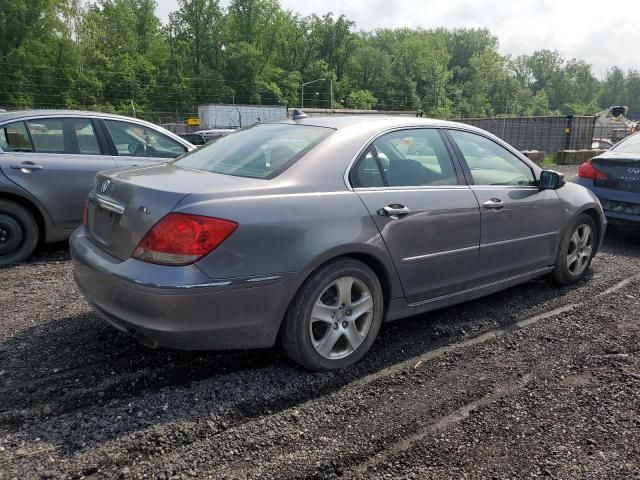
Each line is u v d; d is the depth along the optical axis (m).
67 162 5.84
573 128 29.06
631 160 6.60
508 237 4.24
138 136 6.50
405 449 2.61
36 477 2.33
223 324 2.91
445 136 4.05
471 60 114.00
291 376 3.24
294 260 3.02
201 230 2.80
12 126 5.62
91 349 3.54
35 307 4.29
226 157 3.64
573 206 4.87
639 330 4.07
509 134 31.64
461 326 4.09
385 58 98.88
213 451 2.54
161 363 3.37
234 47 78.62
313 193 3.19
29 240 5.69
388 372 3.36
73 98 59.09
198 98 69.75
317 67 89.62
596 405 3.02
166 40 80.56
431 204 3.65
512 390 3.17
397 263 3.50
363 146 3.53
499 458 2.56
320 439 2.66
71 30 67.94
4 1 60.25
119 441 2.58
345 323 3.35
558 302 4.64
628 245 6.92
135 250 2.93
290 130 3.79
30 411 2.81
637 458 2.57
